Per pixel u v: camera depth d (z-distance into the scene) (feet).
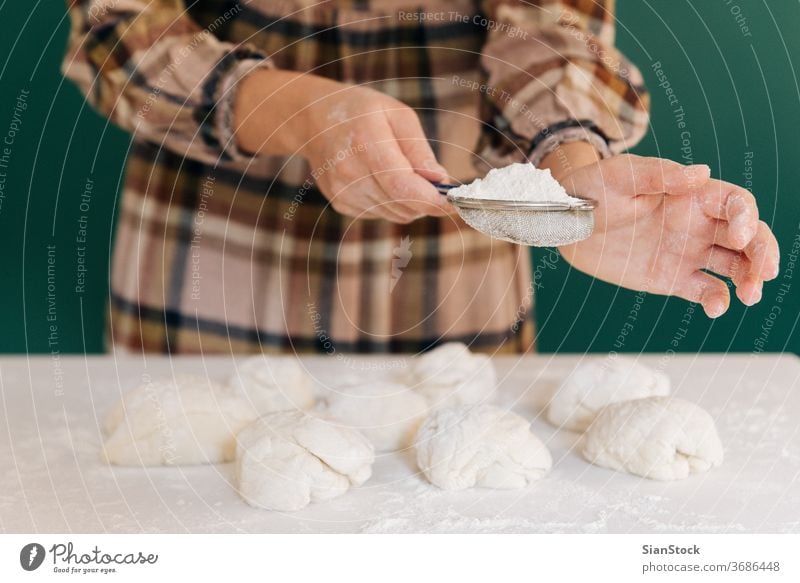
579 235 3.05
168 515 2.71
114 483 2.90
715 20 5.56
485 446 2.88
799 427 3.42
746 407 3.65
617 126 4.15
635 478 2.96
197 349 4.98
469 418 2.97
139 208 4.78
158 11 4.15
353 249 4.85
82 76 4.16
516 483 2.88
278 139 4.03
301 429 2.83
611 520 2.69
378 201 3.80
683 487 2.90
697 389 3.88
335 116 3.71
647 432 2.95
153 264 4.85
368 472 2.91
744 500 2.81
